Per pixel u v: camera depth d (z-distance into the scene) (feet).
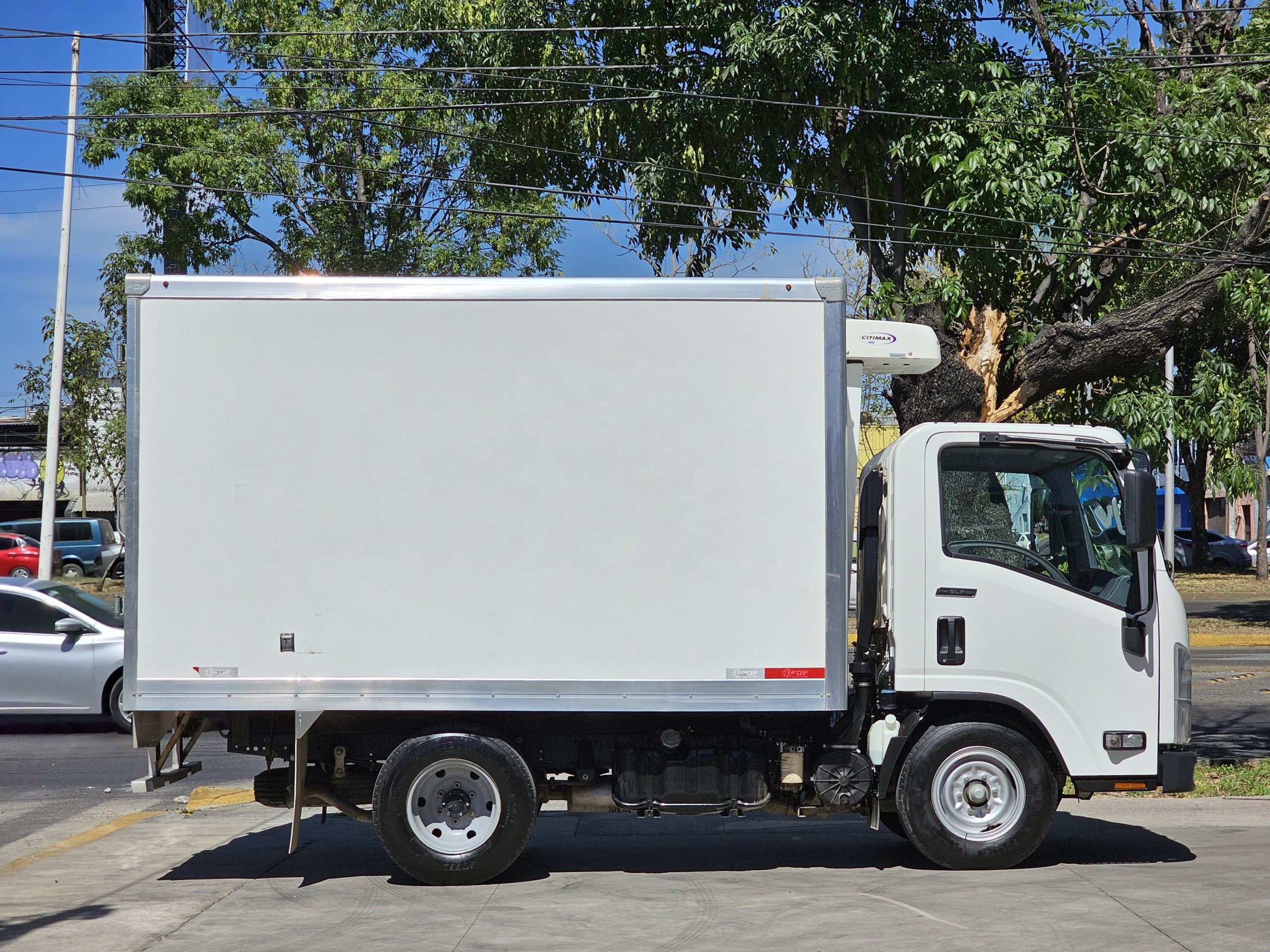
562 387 22.82
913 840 23.20
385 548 22.66
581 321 22.88
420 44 76.69
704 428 22.82
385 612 22.62
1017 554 23.47
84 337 123.34
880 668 23.79
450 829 22.94
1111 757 23.29
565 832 27.91
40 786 34.55
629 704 22.59
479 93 56.65
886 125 42.88
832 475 22.80
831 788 23.41
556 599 22.67
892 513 23.40
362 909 21.22
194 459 22.65
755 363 22.90
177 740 23.76
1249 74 45.06
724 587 22.72
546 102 47.65
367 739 23.85
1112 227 39.04
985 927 19.29
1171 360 86.17
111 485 132.57
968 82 41.29
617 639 22.66
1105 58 41.98
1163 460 37.37
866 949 18.19
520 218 79.30
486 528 22.72
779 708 22.65
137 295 22.67
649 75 47.19
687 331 22.89
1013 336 39.78
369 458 22.74
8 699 41.19
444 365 22.82
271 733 23.82
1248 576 122.93
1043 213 38.22
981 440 23.48
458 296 22.82
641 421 22.81
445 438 22.77
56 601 42.50
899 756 23.62
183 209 78.18
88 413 124.88
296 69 74.84
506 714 23.73
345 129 79.20
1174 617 23.65
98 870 24.61
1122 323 35.99
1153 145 38.24
